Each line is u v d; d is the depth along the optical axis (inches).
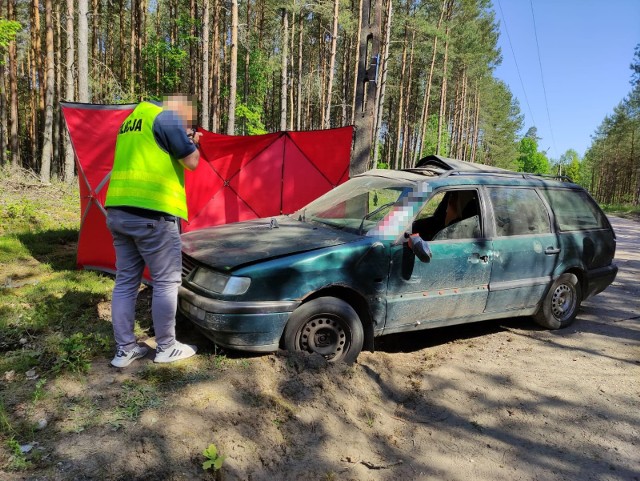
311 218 187.9
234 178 292.5
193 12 1002.1
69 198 454.0
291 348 143.9
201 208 288.4
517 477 115.3
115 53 1190.3
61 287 204.4
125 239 133.5
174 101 130.9
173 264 135.1
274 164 301.3
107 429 109.0
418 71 1578.5
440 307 168.2
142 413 115.3
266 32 1232.2
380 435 127.8
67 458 99.6
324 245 150.4
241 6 1243.2
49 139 665.6
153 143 128.3
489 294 178.9
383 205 169.2
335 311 147.3
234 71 820.6
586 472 118.0
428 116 1723.7
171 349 140.3
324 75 1278.3
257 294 137.3
